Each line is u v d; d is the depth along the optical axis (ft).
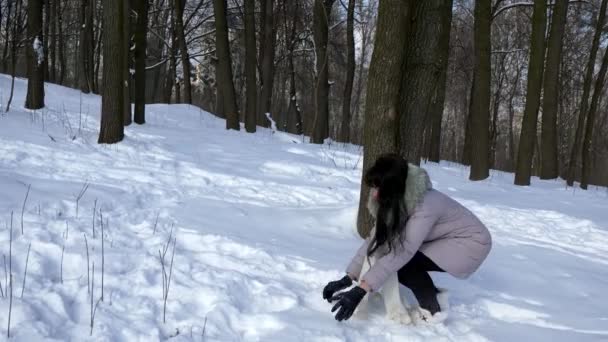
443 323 11.88
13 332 8.98
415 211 10.98
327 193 26.94
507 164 126.21
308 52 81.25
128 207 18.06
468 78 80.12
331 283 11.76
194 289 11.76
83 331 9.52
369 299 12.55
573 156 55.26
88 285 10.94
